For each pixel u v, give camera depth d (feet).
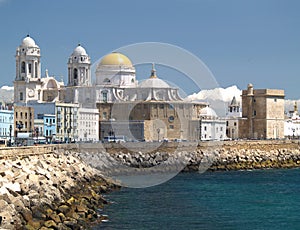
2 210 208.33
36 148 381.81
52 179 301.22
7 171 270.46
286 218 291.99
